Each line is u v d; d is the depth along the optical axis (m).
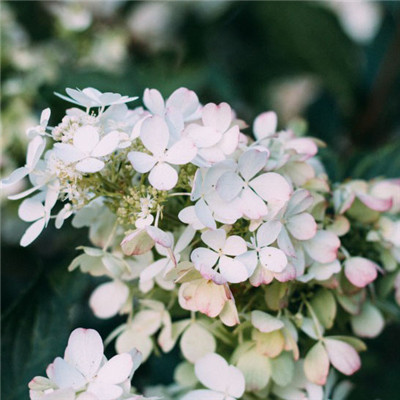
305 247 0.57
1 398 0.62
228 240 0.54
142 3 1.00
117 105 0.56
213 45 1.00
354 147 0.88
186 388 0.64
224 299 0.54
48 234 0.87
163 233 0.53
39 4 0.95
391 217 0.62
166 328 0.59
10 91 0.82
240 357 0.57
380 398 0.73
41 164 0.57
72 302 0.64
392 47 0.83
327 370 0.57
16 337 0.63
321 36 0.91
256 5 0.93
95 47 0.95
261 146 0.57
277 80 1.01
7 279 0.86
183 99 0.57
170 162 0.53
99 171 0.55
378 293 0.62
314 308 0.58
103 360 0.53
